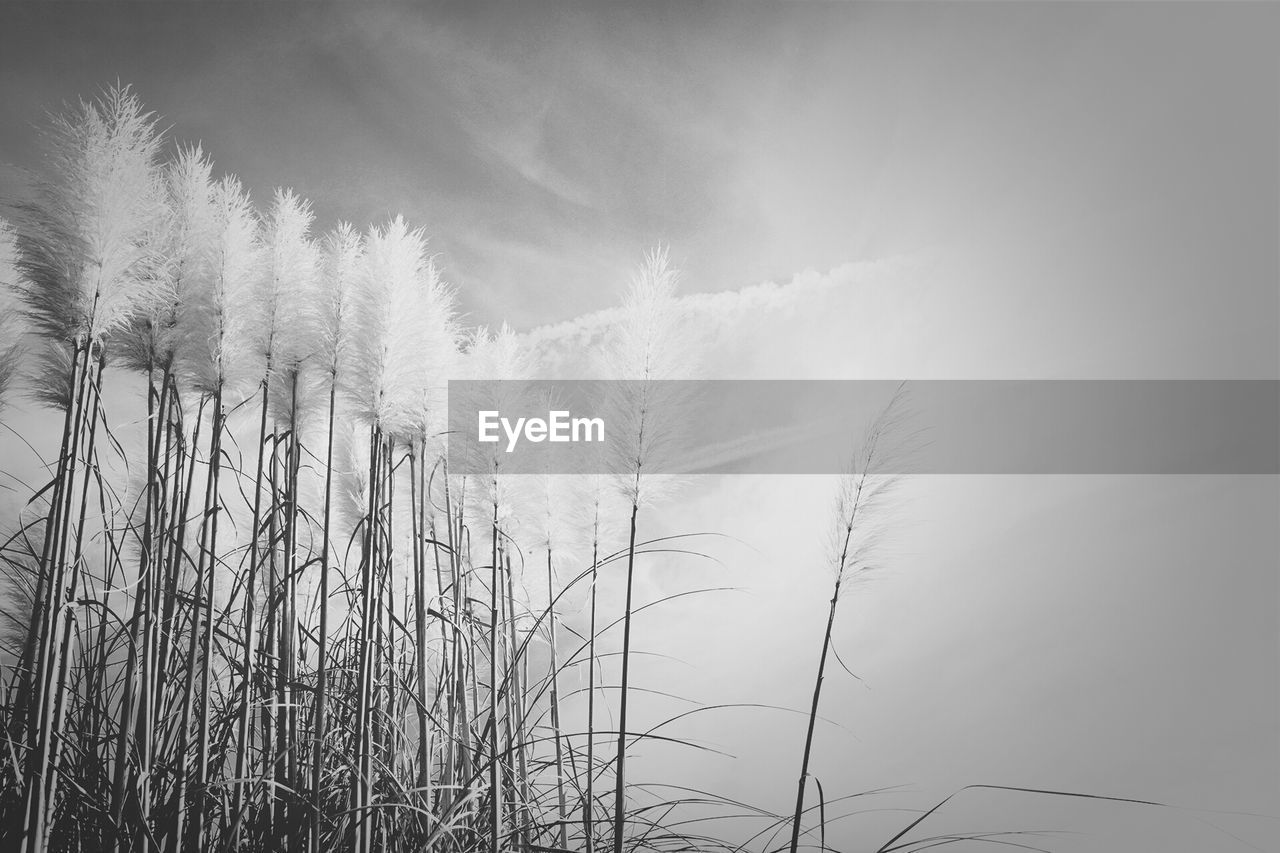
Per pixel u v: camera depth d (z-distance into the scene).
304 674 2.22
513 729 2.29
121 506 2.35
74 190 1.88
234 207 2.17
